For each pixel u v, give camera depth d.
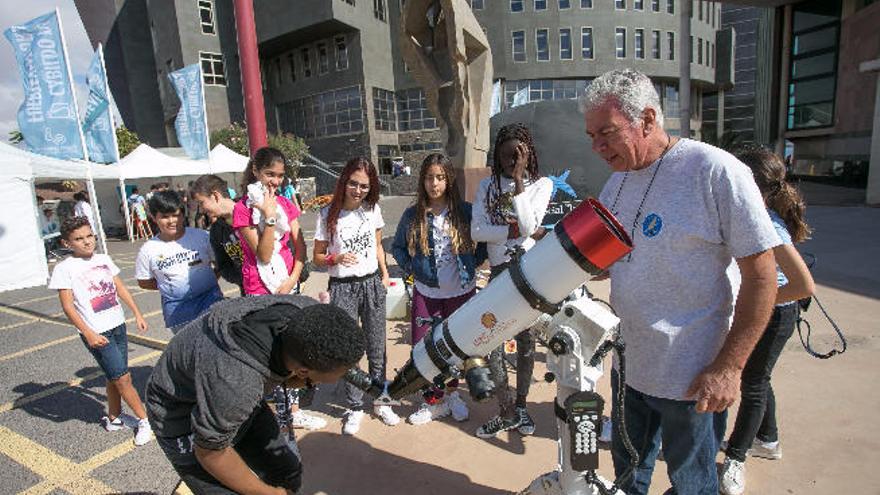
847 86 19.56
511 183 2.82
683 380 1.63
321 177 32.31
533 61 34.00
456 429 3.07
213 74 31.03
